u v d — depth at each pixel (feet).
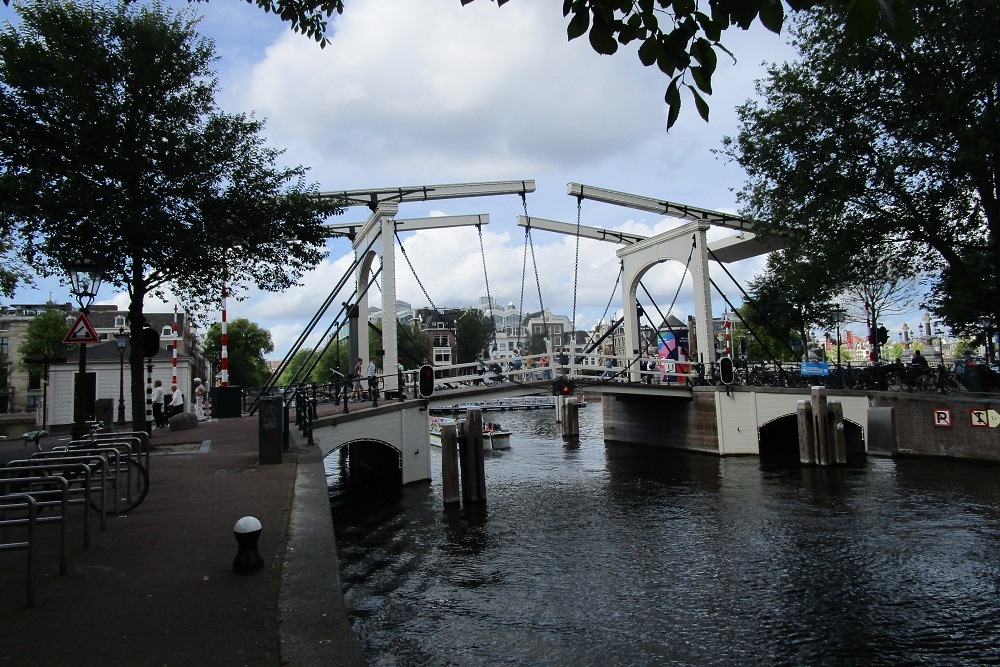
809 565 38.01
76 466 18.86
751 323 121.08
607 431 112.06
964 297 81.15
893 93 64.64
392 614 31.91
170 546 18.38
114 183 41.68
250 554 16.10
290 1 24.03
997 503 50.19
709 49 11.11
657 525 48.42
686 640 28.78
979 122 58.34
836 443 71.10
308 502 23.63
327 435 57.26
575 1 11.93
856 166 67.51
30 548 14.12
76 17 40.52
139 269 43.37
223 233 45.19
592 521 50.42
